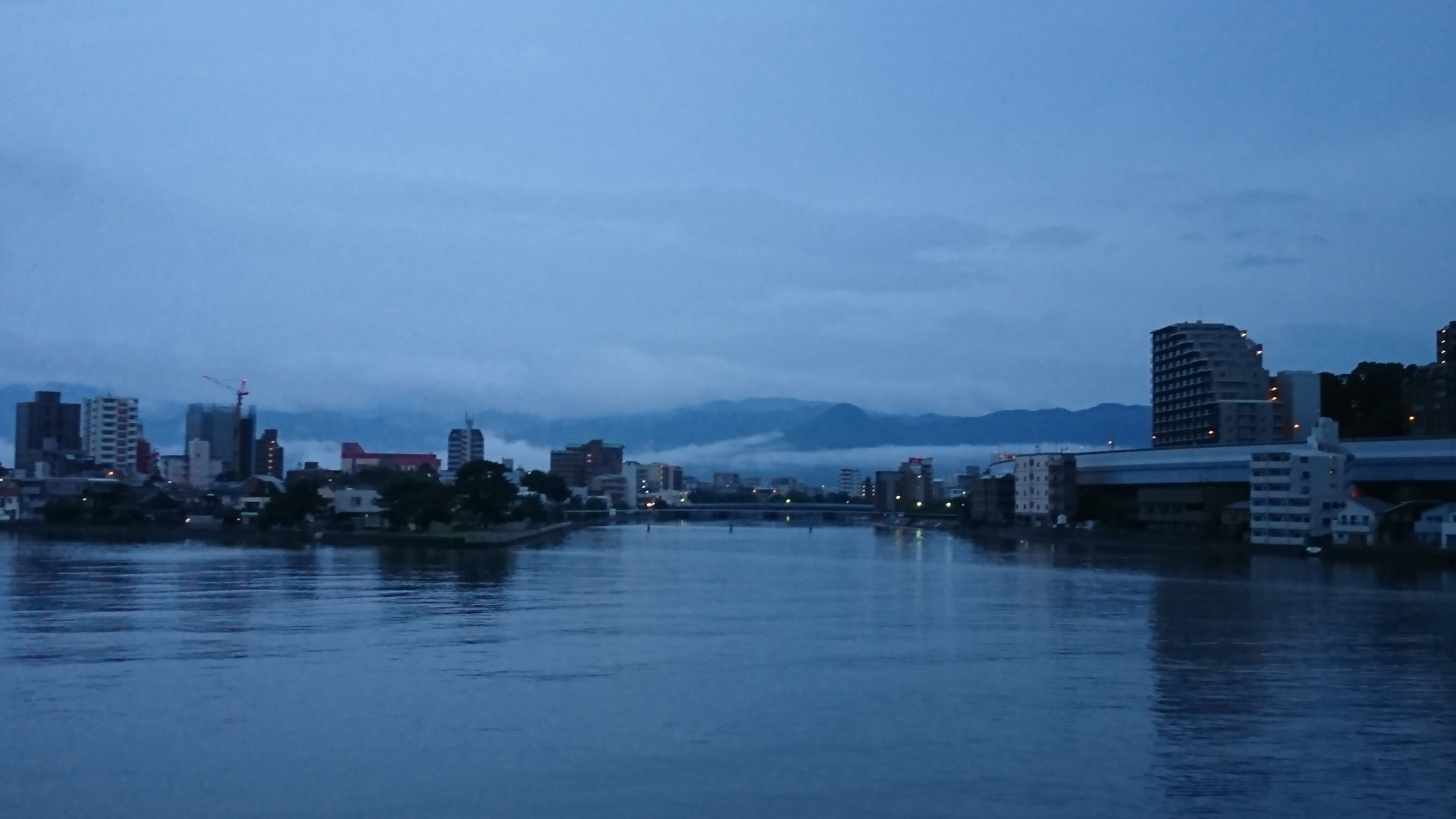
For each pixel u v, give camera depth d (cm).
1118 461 18912
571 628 6769
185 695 4791
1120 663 5616
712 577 11031
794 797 3512
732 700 4731
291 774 3719
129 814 3378
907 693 4872
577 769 3769
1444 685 5091
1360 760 3909
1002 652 5941
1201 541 15238
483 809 3406
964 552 15888
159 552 14188
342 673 5269
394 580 10069
